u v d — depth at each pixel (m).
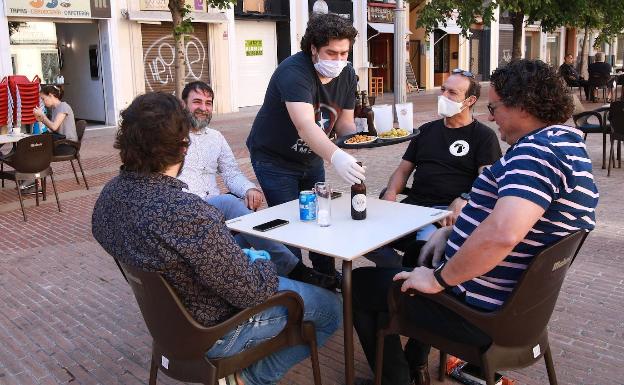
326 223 2.96
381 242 2.67
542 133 2.24
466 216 2.46
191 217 2.11
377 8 24.30
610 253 5.15
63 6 15.23
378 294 2.87
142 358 3.64
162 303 2.26
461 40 28.31
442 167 3.89
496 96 2.41
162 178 2.19
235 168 4.38
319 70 3.48
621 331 3.74
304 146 3.92
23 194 8.35
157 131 2.13
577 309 4.06
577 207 2.22
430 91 26.12
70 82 17.80
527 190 2.08
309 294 2.70
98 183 9.02
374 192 7.73
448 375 3.26
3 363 3.61
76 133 8.49
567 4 15.01
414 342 3.08
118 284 4.84
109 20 16.20
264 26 20.36
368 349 2.94
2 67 14.64
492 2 14.00
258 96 20.66
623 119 7.84
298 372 3.37
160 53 17.52
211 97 4.29
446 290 2.49
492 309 2.37
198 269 2.14
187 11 11.81
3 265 5.39
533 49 33.12
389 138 3.52
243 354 2.46
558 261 2.27
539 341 2.50
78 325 4.11
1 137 7.52
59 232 6.43
